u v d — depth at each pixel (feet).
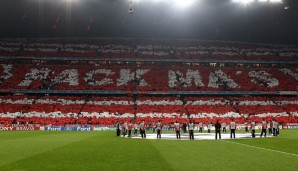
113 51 290.56
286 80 270.67
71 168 51.08
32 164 55.06
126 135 142.20
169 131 182.91
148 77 266.77
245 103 242.78
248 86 260.42
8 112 215.51
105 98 244.01
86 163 56.13
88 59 276.41
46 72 264.11
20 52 278.26
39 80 253.44
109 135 141.18
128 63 283.38
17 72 261.44
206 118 217.36
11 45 289.74
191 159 61.16
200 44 312.09
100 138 120.67
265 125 125.59
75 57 276.62
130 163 56.13
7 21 264.93
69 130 188.65
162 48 301.43
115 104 234.38
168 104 237.45
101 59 277.44
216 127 116.88
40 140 109.29
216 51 299.99
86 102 236.02
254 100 248.32
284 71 284.61
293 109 234.58
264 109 233.76
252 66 290.15
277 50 309.22
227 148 81.87
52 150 76.84
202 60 284.41
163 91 250.78
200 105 237.66
